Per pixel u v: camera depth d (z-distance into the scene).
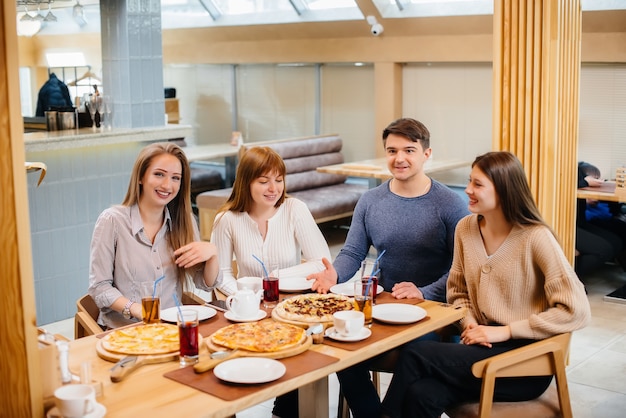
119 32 5.55
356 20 8.16
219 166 10.03
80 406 2.00
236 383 2.24
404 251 3.52
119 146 5.57
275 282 3.00
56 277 5.32
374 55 8.34
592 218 6.09
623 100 6.80
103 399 2.16
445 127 8.15
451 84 8.02
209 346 2.51
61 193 5.27
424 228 3.47
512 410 2.79
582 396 4.00
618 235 5.98
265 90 9.59
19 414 2.12
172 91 9.59
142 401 2.15
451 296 3.21
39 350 2.13
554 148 3.78
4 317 2.09
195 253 3.20
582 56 6.87
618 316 5.30
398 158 3.43
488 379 2.65
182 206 3.29
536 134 3.78
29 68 11.22
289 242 3.57
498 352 2.84
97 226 3.20
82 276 5.48
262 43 9.26
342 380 3.14
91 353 2.53
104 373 2.35
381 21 7.99
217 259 3.27
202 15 9.43
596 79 6.92
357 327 2.61
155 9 5.71
